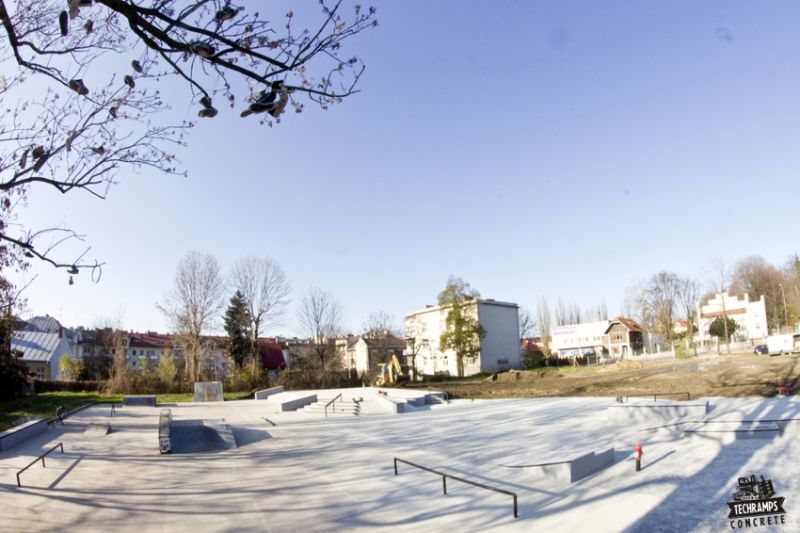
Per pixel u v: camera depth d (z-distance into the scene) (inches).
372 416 930.7
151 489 406.3
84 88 227.8
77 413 984.3
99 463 507.8
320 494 388.5
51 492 392.5
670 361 1732.3
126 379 1561.3
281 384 1754.4
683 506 315.9
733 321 2385.6
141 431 735.1
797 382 909.8
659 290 2331.4
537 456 484.7
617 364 1768.0
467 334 1952.5
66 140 276.1
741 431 482.9
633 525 289.9
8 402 1125.7
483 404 1058.7
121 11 184.2
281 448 601.6
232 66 194.4
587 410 813.9
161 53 196.4
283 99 197.0
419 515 330.6
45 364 2140.7
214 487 413.1
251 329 1941.4
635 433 569.6
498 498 356.8
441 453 534.3
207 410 1075.3
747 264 3257.9
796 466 386.0
